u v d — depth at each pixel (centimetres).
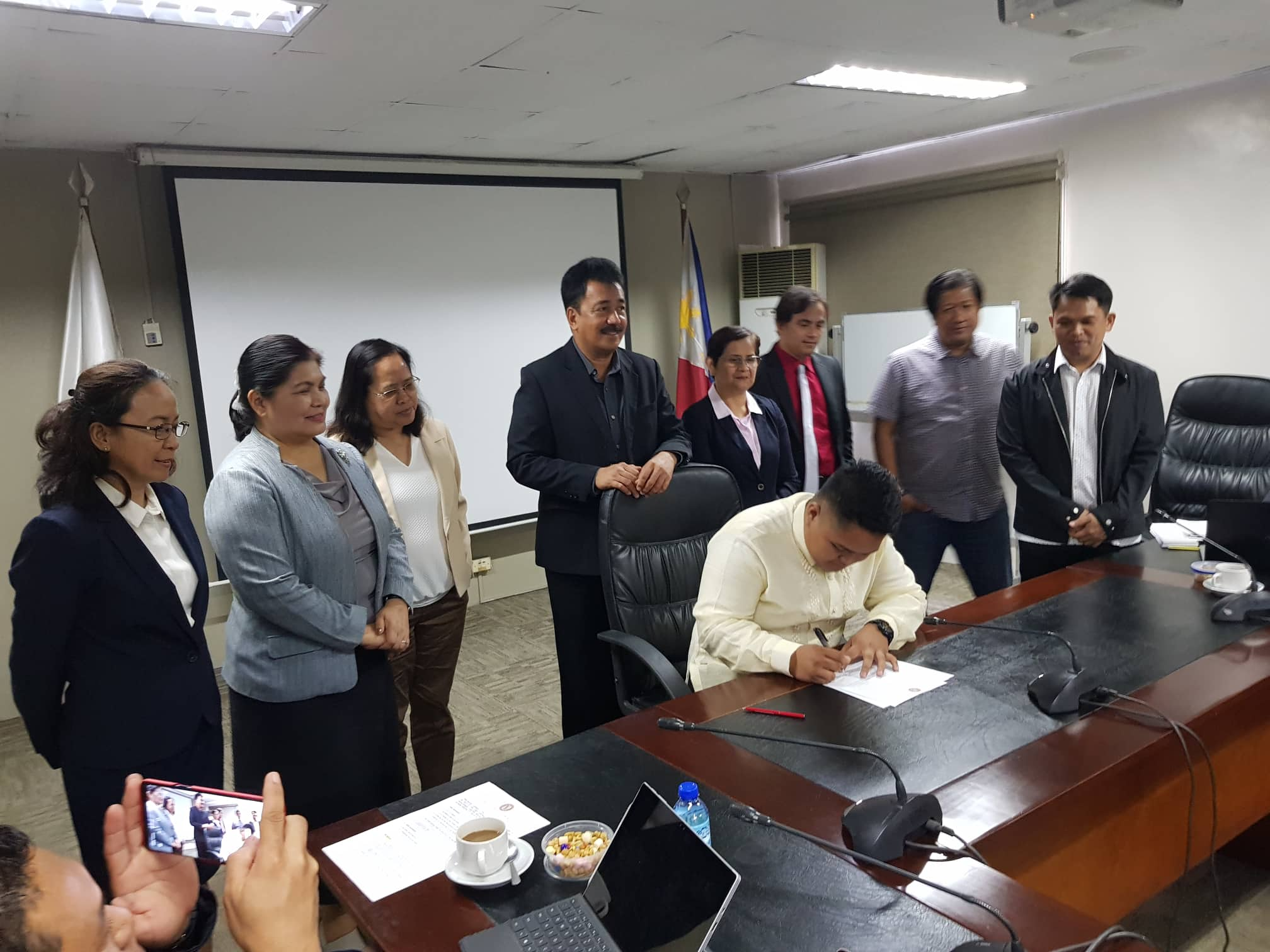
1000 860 121
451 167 424
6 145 329
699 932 92
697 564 216
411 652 242
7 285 338
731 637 177
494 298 448
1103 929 96
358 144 376
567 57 265
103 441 158
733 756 141
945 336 286
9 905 62
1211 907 203
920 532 298
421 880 112
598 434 240
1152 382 262
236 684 176
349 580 181
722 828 119
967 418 288
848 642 177
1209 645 177
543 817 124
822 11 239
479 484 452
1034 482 266
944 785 128
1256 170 362
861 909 101
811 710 156
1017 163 438
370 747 187
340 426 242
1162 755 147
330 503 184
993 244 456
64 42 221
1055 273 434
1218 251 379
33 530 153
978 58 301
